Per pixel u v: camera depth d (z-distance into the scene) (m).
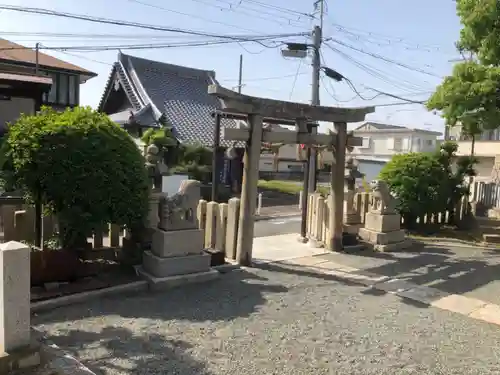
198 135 19.53
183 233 6.43
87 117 6.18
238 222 7.69
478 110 8.72
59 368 3.77
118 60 22.12
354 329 5.09
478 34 8.60
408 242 9.73
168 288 6.18
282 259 8.21
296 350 4.48
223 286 6.43
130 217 6.19
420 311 5.79
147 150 8.06
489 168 24.61
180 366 4.02
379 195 9.52
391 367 4.22
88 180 5.70
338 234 8.98
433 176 11.28
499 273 7.74
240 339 4.66
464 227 12.03
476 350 4.66
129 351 4.26
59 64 21.20
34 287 5.60
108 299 5.66
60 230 6.45
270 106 7.54
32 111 13.59
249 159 7.46
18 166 5.61
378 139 36.69
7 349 3.61
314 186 11.13
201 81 24.38
